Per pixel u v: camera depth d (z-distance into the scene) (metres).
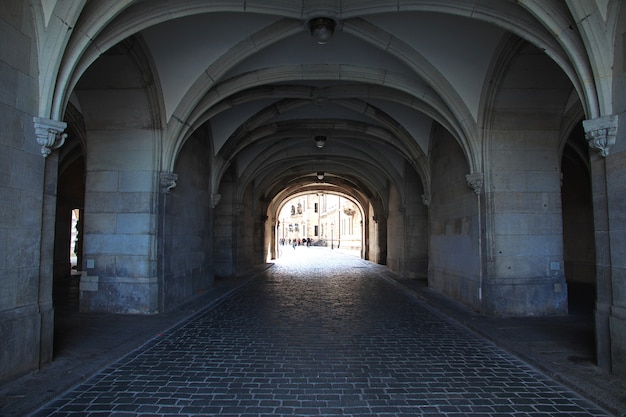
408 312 9.05
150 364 5.31
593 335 6.61
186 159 10.45
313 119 13.57
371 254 27.36
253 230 21.12
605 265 4.85
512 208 8.43
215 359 5.52
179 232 9.95
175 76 8.43
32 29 4.72
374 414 3.83
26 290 4.71
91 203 8.62
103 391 4.38
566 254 14.56
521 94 8.14
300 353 5.81
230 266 16.86
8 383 4.39
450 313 8.61
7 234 4.39
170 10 6.20
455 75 8.37
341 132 14.62
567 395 4.29
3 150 4.32
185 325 7.64
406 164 16.50
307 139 16.91
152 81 8.23
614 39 4.60
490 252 8.38
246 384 4.59
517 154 8.52
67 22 4.78
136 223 8.55
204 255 12.13
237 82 9.12
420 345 6.27
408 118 12.13
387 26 7.75
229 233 16.98
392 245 19.53
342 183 26.34
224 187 17.11
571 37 5.05
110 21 5.43
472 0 6.14
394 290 12.85
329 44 8.60
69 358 5.35
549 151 8.54
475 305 8.97
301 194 31.98
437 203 12.02
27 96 4.65
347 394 4.30
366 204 28.33
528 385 4.58
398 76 9.16
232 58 8.16
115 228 8.56
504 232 8.39
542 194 8.48
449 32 7.70
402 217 17.00
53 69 4.84
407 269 16.31
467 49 7.99
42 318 4.95
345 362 5.40
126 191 8.60
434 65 8.30
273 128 13.54
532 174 8.50
